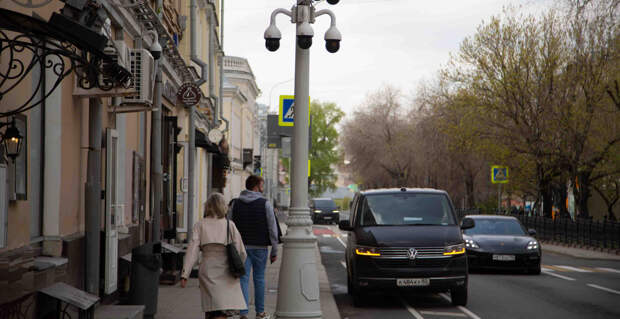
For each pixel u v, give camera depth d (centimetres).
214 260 847
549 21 3588
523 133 3650
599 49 3045
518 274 1942
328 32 1002
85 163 1047
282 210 8444
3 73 704
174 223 1980
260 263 1038
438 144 5178
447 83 4066
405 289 1286
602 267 2273
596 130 3422
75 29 601
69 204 958
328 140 11144
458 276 1290
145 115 1616
